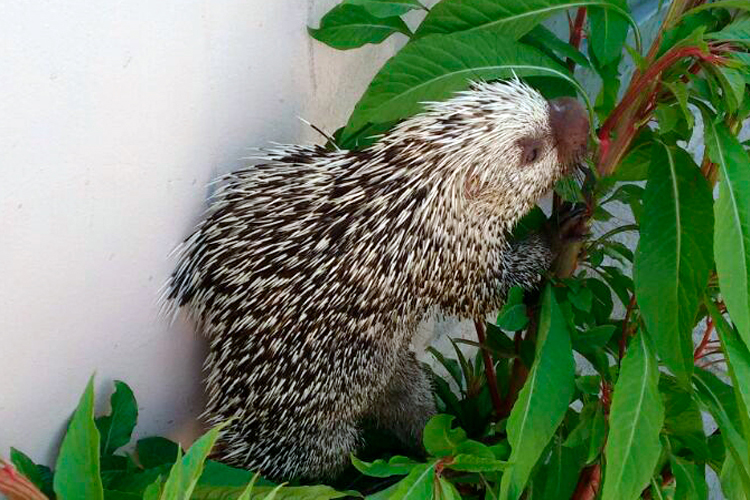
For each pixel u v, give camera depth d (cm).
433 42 69
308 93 84
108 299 71
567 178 79
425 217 75
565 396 67
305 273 75
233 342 79
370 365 83
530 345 79
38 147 61
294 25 78
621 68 114
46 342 67
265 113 79
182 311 79
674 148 66
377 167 74
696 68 68
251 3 72
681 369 63
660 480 78
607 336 71
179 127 70
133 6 63
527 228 89
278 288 76
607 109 76
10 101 58
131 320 74
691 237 64
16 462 64
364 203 74
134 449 79
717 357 108
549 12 70
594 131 72
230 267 77
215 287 78
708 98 66
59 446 72
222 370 81
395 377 94
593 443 69
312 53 82
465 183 75
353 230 74
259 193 76
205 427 88
